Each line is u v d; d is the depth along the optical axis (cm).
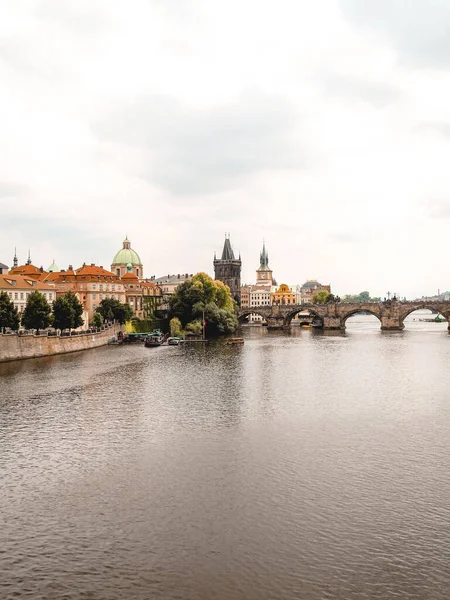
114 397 8762
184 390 9381
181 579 3559
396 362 13250
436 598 3375
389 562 3734
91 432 6706
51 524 4284
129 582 3534
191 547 3925
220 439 6391
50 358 14025
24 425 7025
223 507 4541
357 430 6725
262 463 5559
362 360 13762
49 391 9238
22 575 3622
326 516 4372
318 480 5097
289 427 6888
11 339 13238
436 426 6881
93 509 4528
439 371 11550
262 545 3947
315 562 3731
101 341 18150
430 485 4959
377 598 3375
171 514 4428
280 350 16638
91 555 3841
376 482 5041
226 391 9294
